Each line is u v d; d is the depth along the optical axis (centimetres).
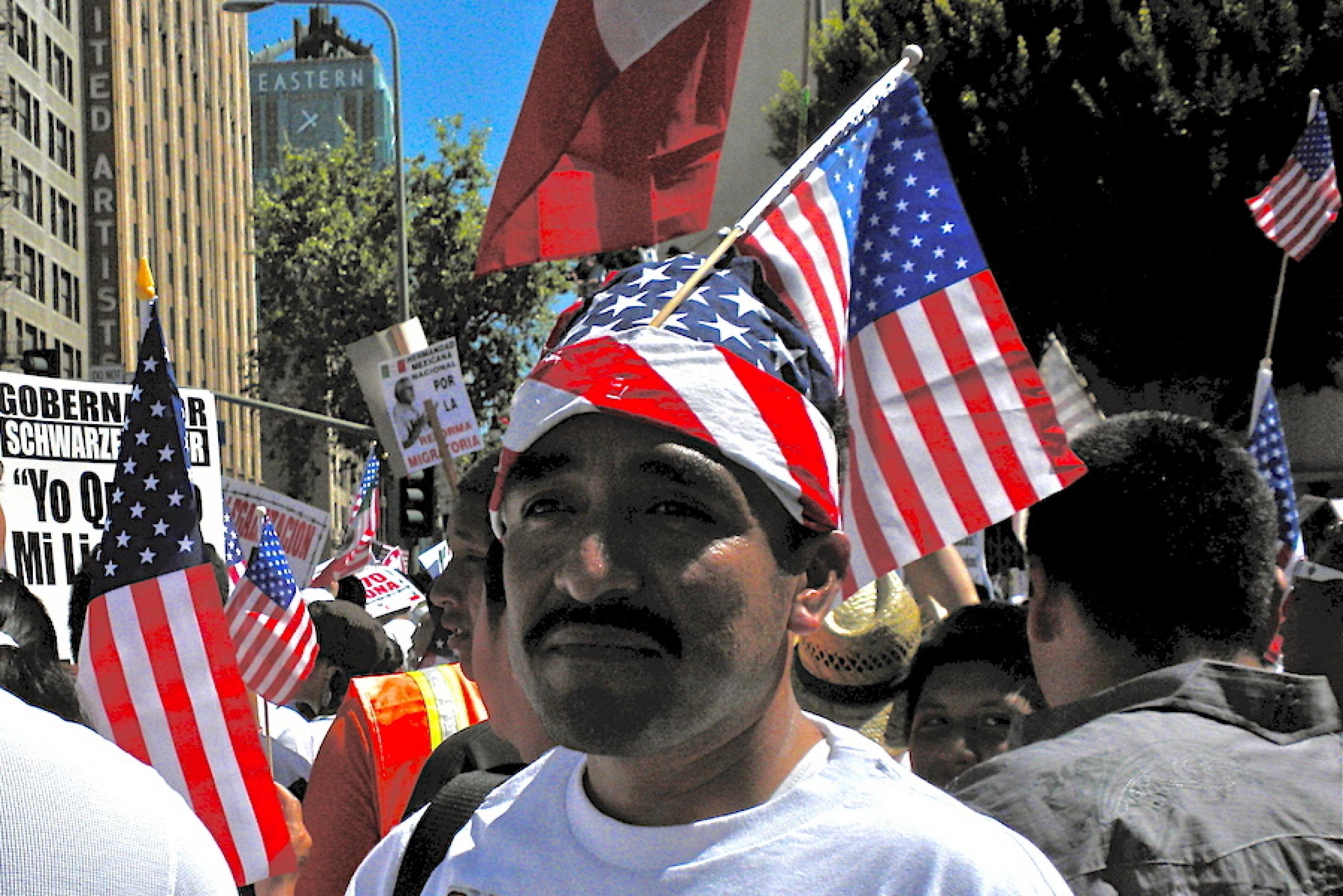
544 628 120
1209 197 1734
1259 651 206
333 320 3231
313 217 3259
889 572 265
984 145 1784
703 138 317
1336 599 296
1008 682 262
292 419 3412
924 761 269
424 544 2041
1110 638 203
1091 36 1752
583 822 125
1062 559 207
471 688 288
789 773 125
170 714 326
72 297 5338
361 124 15088
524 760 232
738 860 117
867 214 266
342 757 279
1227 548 197
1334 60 1686
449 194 3234
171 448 333
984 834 118
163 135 6169
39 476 675
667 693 116
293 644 525
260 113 15150
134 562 329
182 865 139
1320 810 169
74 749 138
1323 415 1998
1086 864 169
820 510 124
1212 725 184
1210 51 1730
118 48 5594
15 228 4653
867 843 116
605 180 318
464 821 148
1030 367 258
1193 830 167
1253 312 1780
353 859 277
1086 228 1788
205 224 6756
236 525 1055
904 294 264
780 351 127
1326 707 186
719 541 118
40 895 128
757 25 2442
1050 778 180
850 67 1856
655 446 118
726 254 135
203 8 6856
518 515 125
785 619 124
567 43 319
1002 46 1786
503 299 3128
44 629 297
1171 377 1883
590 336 127
